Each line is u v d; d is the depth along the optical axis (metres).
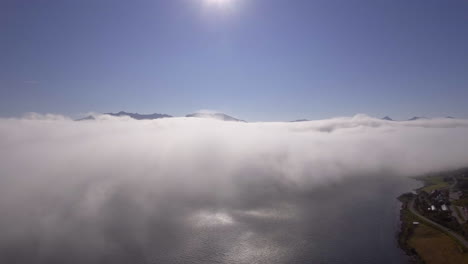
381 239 120.19
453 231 118.25
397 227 133.25
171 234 133.00
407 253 106.81
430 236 116.19
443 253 101.44
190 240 125.56
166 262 107.25
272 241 121.25
